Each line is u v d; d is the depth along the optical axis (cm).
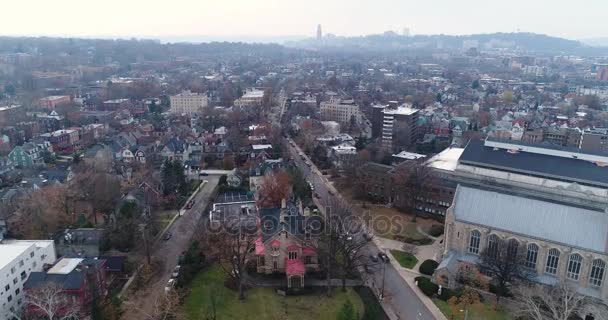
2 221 14938
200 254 13100
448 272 12206
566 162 16138
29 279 10619
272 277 12688
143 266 13012
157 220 16025
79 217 15775
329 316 10950
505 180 16438
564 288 10519
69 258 11838
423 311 11225
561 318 9675
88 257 12594
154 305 11075
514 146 17462
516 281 11588
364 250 14450
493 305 11425
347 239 13050
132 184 18375
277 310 11162
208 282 12331
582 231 11500
